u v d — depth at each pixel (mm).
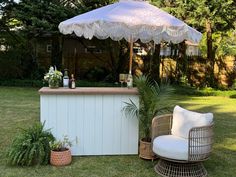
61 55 14883
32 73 14672
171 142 4379
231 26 12562
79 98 5020
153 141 4582
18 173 4344
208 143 4293
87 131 5109
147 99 4961
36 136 4754
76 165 4711
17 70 14727
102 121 5129
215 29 12961
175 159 4211
